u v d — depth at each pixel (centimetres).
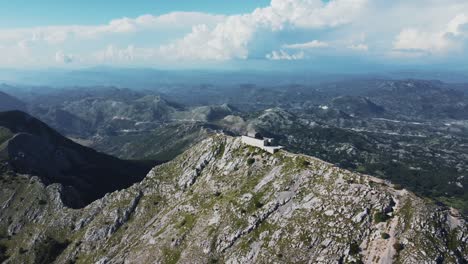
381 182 15025
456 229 13088
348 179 15288
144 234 19762
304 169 16788
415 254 12350
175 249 17150
